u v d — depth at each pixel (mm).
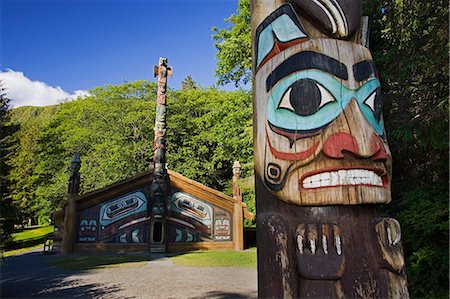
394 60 4477
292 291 2332
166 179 13078
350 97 2555
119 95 22922
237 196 13461
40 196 22281
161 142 13156
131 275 7426
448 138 3693
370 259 2400
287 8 2908
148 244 12383
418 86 4367
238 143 15766
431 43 4105
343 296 2305
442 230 3814
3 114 11750
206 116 21344
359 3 2943
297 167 2502
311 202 2439
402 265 2377
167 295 5586
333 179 2420
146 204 12789
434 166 4344
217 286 6273
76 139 21391
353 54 2709
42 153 23578
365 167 2426
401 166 4613
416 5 4285
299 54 2697
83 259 10156
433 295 3533
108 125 22156
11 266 8875
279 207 2641
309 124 2520
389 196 2559
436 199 3809
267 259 2445
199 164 22125
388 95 4516
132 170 20750
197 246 12797
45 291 5863
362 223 2506
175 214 12938
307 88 2590
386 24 4738
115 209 12422
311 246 2363
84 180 19875
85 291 5867
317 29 2896
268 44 2930
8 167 10961
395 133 4145
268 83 2811
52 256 10992
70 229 11766
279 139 2607
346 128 2455
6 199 10188
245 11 13375
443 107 3717
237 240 13039
